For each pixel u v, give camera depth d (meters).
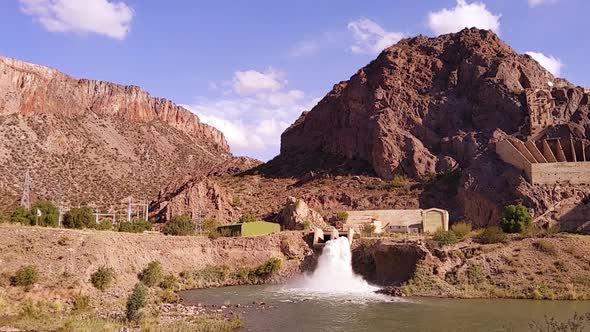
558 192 78.69
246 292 58.19
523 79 107.75
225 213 98.75
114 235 60.59
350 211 87.31
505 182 83.56
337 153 123.25
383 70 120.44
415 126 108.75
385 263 62.84
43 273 47.50
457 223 80.56
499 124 101.06
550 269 55.53
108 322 37.47
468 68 113.12
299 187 112.62
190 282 61.53
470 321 41.47
